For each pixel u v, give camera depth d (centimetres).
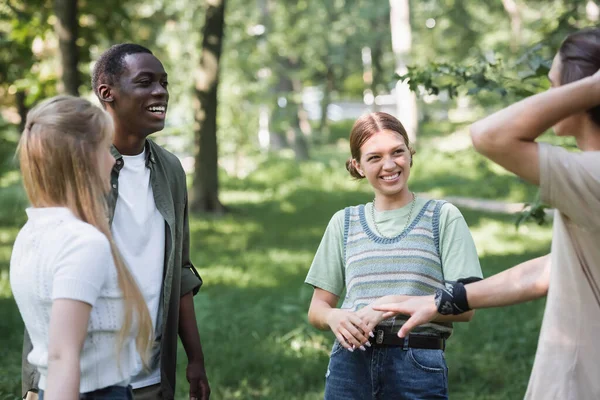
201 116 1791
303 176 2603
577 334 247
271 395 608
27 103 1297
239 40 2778
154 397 346
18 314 838
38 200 261
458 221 341
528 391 258
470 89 512
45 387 243
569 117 246
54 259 251
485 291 290
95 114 261
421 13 3750
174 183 363
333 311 339
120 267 260
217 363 683
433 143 3102
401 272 340
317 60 3725
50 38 1420
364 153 348
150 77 345
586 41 246
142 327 265
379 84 3662
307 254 1333
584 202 234
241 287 1034
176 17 2638
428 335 337
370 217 353
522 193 2044
